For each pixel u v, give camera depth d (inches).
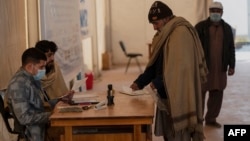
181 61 119.0
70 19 224.2
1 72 139.6
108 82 339.3
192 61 120.9
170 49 120.5
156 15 124.6
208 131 191.6
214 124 198.1
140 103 126.3
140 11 447.5
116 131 115.2
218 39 187.5
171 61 119.9
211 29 187.0
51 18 186.1
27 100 115.8
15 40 153.8
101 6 416.2
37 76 121.5
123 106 122.4
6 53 144.6
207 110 199.2
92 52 357.1
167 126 127.1
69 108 118.8
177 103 119.2
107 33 448.8
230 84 314.8
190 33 122.8
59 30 199.8
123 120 111.0
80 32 253.4
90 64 350.9
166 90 120.6
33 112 115.8
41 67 118.7
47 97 139.6
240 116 219.0
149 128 117.2
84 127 115.4
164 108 122.7
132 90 139.6
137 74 380.8
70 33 223.9
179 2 377.7
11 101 114.7
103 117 110.6
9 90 115.3
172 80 119.7
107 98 128.8
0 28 140.4
